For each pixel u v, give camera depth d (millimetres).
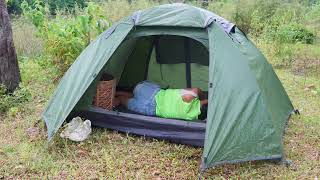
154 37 5613
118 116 4902
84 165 4148
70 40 6895
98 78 4848
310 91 7070
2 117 5434
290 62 9367
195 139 4566
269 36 10422
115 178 3906
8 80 5980
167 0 15750
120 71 5852
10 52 5969
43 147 4457
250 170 4074
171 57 5660
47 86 6777
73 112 4969
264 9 14047
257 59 4918
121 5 14359
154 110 4949
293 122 5441
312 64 9328
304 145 4730
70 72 5047
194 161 4273
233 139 4020
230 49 4422
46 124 4750
